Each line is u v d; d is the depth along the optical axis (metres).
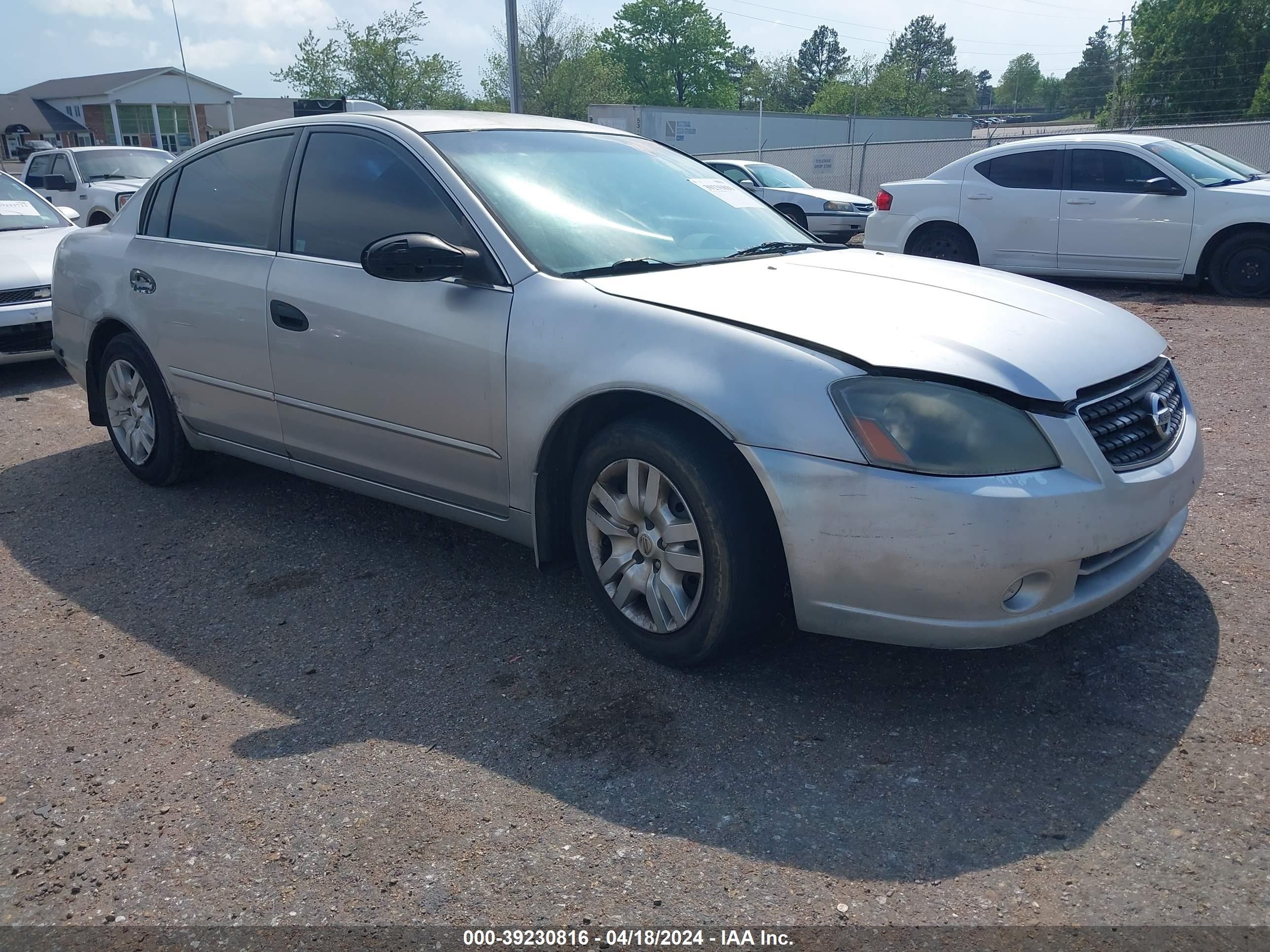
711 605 2.85
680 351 2.83
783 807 2.43
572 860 2.28
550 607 3.56
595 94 49.22
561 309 3.09
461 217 3.40
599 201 3.68
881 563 2.57
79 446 5.74
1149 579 3.52
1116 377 2.83
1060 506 2.54
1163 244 9.59
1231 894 2.08
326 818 2.46
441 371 3.34
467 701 2.97
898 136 42.25
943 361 2.62
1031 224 10.20
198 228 4.39
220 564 4.05
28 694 3.12
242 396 4.16
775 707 2.86
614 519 3.08
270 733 2.85
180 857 2.35
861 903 2.11
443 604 3.62
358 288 3.59
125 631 3.52
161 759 2.75
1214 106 54.25
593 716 2.85
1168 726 2.67
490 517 3.43
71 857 2.37
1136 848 2.23
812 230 16.12
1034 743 2.64
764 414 2.66
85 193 14.54
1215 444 5.05
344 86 37.69
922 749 2.64
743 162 17.06
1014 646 3.06
